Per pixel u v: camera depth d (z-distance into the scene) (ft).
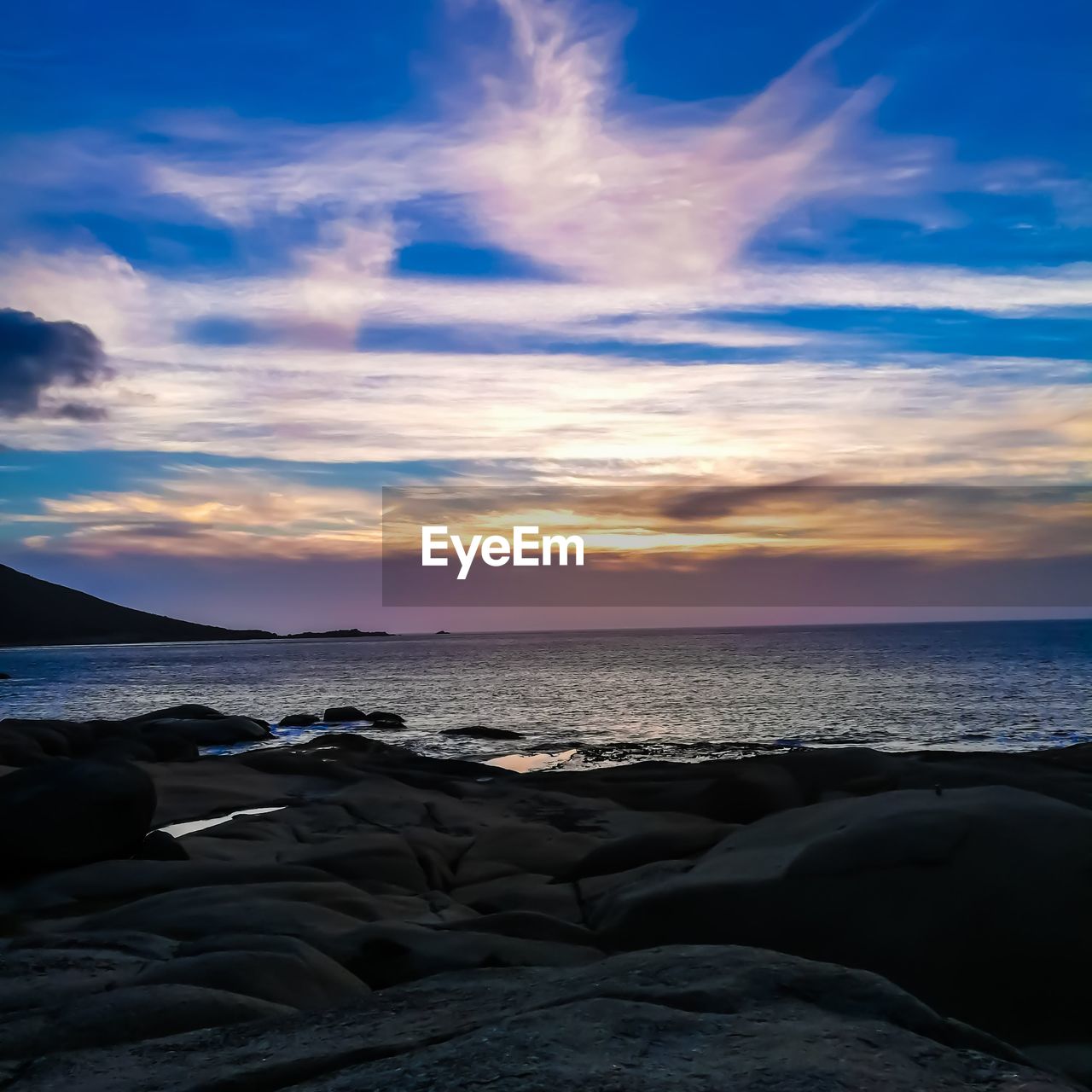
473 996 13.20
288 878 30.86
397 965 20.67
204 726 89.86
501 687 186.19
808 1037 9.14
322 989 17.92
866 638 580.71
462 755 82.02
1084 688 150.00
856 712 117.91
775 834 26.11
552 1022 9.72
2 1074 11.64
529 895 28.50
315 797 49.80
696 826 34.17
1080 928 20.22
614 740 93.45
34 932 25.18
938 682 169.07
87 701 168.86
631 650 445.78
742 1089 7.85
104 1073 11.28
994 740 89.15
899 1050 8.87
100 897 30.12
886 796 26.35
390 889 29.94
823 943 21.18
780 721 108.88
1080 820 22.43
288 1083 10.36
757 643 514.27
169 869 31.91
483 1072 8.52
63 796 34.73
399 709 136.67
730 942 21.68
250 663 372.17
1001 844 21.99
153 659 444.55
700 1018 9.77
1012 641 453.58
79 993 16.67
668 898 22.74
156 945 20.22
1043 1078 8.28
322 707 148.36
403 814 42.14
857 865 22.18
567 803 44.52
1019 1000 19.77
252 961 17.90
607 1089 7.93
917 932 20.83
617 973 11.84
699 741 91.35
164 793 49.88
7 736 64.49
